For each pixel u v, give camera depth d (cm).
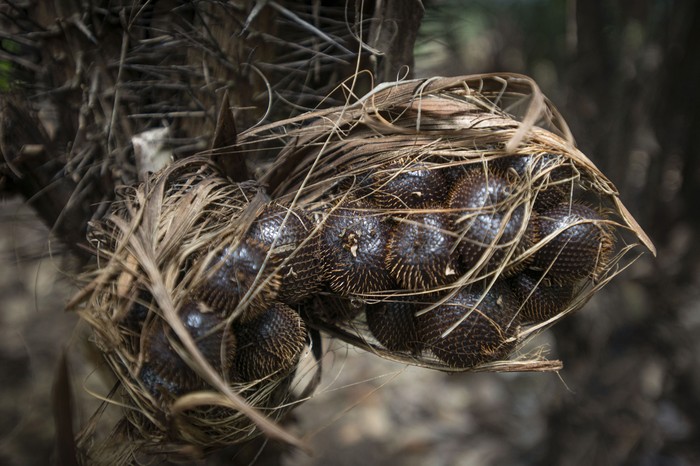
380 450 160
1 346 161
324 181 79
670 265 138
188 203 76
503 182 76
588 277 78
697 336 137
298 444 64
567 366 137
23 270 170
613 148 126
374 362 187
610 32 125
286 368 76
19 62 89
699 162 131
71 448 73
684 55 126
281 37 92
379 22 87
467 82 83
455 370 77
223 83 88
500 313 76
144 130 91
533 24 192
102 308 73
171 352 71
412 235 75
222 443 76
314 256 76
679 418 141
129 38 88
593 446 136
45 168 89
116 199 86
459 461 157
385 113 81
